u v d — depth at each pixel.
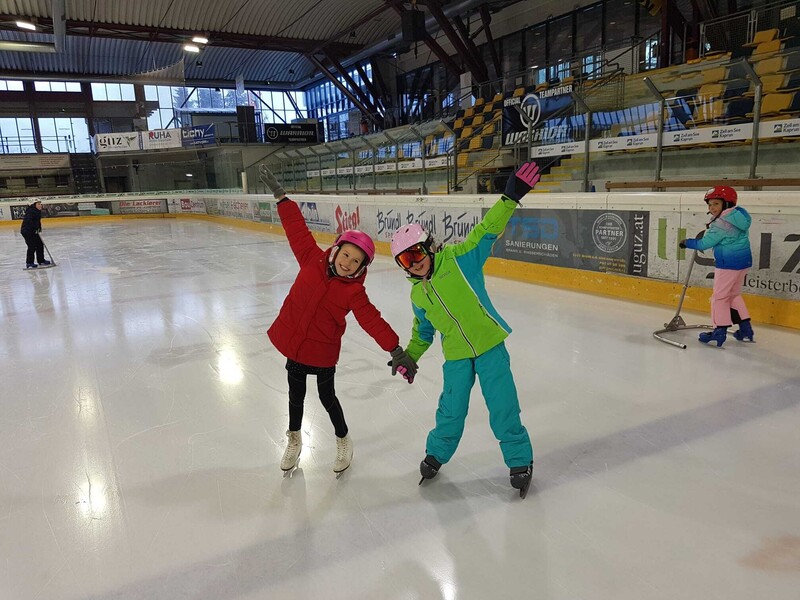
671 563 2.04
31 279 9.14
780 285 4.83
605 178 10.48
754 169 6.70
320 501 2.54
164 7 20.84
